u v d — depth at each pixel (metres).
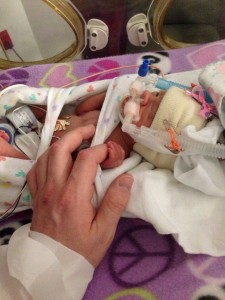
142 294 0.81
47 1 1.38
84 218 0.76
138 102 0.93
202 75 0.91
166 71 1.25
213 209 0.86
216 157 0.88
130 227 0.92
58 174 0.79
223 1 1.53
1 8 1.50
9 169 0.92
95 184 0.85
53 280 0.73
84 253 0.76
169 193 0.88
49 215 0.76
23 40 1.63
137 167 0.93
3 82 1.29
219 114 0.84
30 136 1.02
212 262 0.83
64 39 1.62
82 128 0.88
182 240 0.83
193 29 1.61
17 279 0.74
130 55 1.31
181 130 0.85
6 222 0.97
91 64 1.30
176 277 0.82
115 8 1.46
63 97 1.05
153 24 1.49
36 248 0.74
